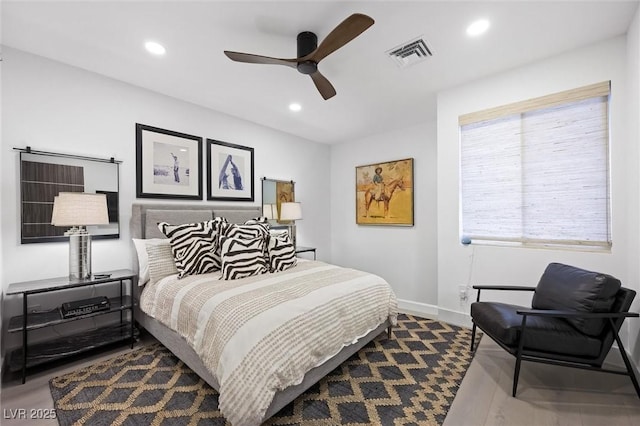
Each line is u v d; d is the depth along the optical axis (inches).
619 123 84.1
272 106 133.2
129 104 110.0
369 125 160.6
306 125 160.9
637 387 68.2
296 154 179.3
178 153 124.1
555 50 90.1
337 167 198.2
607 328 70.5
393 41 84.0
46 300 92.0
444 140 118.1
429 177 154.7
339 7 69.6
